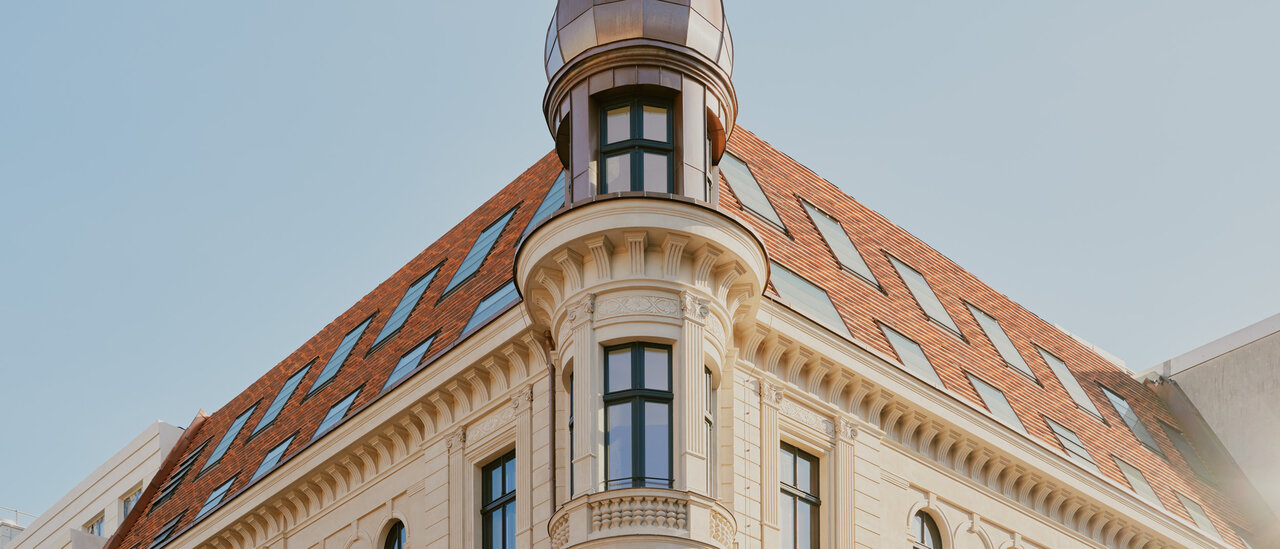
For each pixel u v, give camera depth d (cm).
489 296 3531
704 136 3012
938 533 3456
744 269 2939
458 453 3266
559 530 2762
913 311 3966
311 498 3653
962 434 3525
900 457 3412
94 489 5525
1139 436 4669
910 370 3562
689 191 2942
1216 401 5262
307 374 4522
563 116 3073
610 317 2836
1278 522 4806
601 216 2848
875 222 4347
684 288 2869
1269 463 5053
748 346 3102
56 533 5634
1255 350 5266
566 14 3097
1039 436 3903
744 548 2928
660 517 2688
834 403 3291
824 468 3228
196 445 5169
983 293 4656
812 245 3784
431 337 3684
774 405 3125
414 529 3319
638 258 2859
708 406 2936
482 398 3253
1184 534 4078
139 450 5378
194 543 3941
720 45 3102
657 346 2844
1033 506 3716
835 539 3166
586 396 2795
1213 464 5088
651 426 2788
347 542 3509
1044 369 4491
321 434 3609
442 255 4275
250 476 4072
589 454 2750
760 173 3950
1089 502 3812
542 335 3070
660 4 3044
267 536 3759
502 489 3184
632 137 2980
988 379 3991
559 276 2930
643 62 3006
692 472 2750
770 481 3047
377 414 3447
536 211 3725
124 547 4822
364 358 4069
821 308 3484
